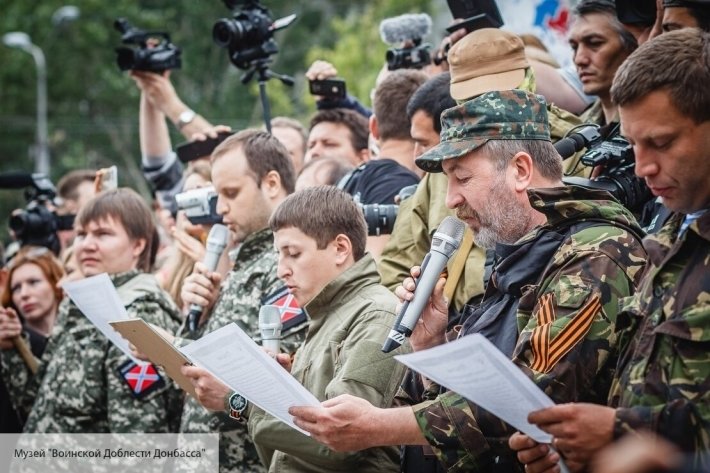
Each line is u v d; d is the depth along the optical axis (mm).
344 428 4891
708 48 4156
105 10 39875
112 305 6754
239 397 5949
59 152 38125
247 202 7156
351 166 8172
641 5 6086
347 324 5770
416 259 6551
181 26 37094
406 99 7609
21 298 9227
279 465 5820
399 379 5605
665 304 4234
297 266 5938
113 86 38812
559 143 5695
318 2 34500
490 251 5801
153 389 7379
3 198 36250
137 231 8094
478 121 5121
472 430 4695
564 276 4695
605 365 4602
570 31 6738
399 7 27156
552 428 4156
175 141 25219
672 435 4016
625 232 4777
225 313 6918
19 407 8695
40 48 39719
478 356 4148
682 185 4203
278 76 8398
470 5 7344
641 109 4184
